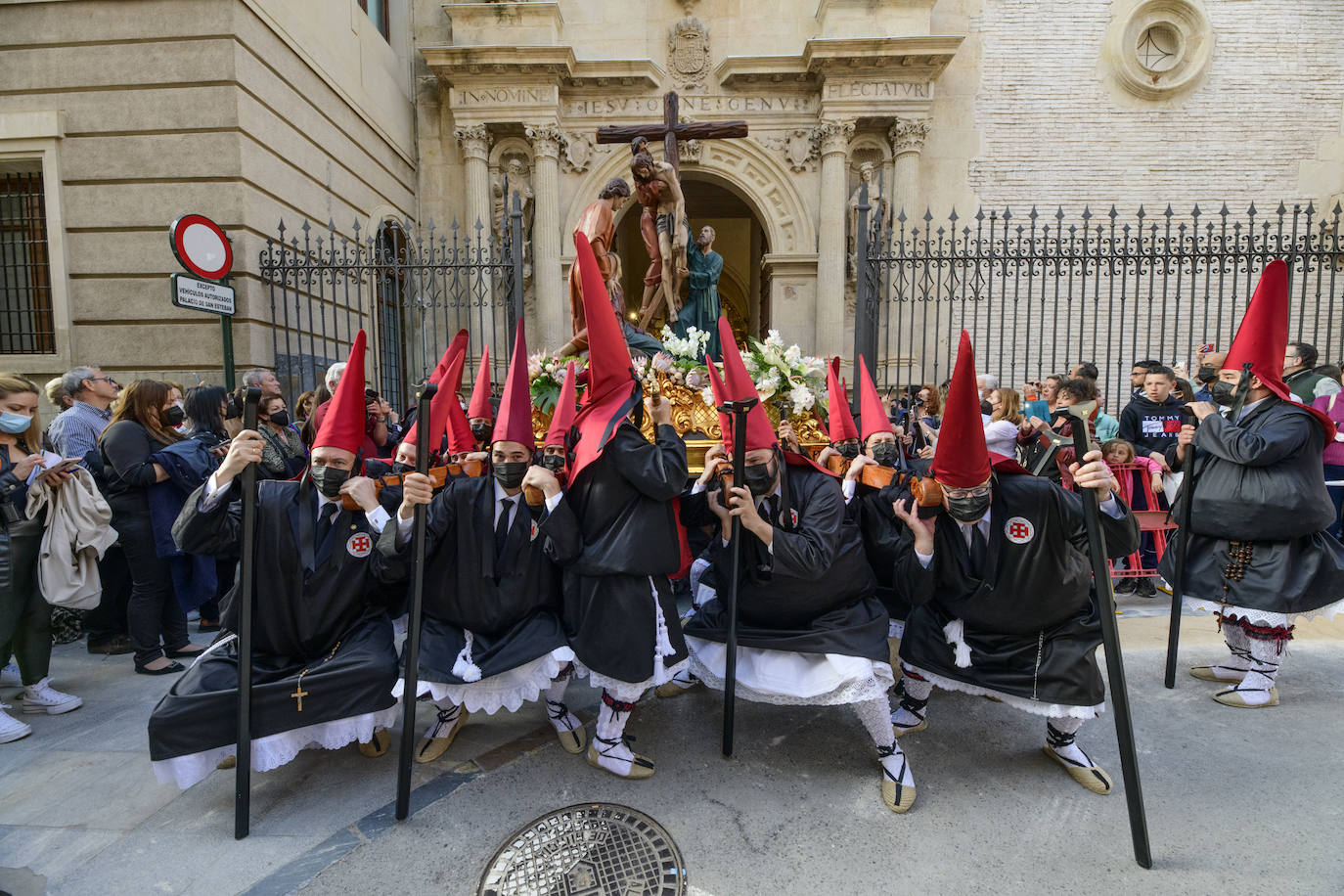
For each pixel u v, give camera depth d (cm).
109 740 285
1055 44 1145
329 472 234
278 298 731
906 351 1103
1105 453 462
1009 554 227
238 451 218
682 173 1149
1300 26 1145
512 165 1118
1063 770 250
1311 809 224
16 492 306
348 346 879
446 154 1135
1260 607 289
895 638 328
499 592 249
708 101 1125
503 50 1034
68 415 415
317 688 233
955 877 196
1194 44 1134
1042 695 236
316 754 271
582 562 238
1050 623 237
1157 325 1125
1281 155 1153
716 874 198
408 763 224
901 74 1074
